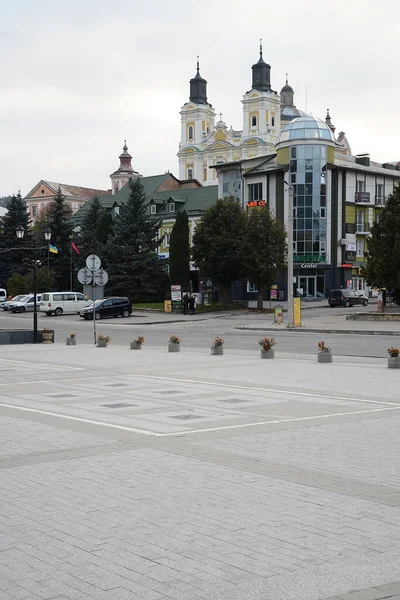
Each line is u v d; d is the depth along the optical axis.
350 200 73.06
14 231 82.50
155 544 5.57
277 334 38.81
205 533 5.83
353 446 9.38
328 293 71.00
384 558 5.28
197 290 78.56
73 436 10.14
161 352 26.89
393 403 13.45
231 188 77.12
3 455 8.89
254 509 6.50
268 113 119.25
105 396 14.59
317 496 6.94
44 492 7.12
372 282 48.44
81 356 25.31
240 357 24.44
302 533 5.83
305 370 19.78
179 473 7.88
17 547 5.52
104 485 7.37
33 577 4.93
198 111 127.75
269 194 72.25
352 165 73.69
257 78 119.56
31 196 129.12
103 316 56.34
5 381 17.52
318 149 69.88
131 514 6.35
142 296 69.25
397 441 9.73
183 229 66.81
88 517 6.27
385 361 22.72
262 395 14.65
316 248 70.06
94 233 77.25
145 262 68.12
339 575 4.96
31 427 10.90
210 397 14.36
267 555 5.33
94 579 4.88
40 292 73.62
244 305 64.62
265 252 58.84
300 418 11.70
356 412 12.34
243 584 4.80
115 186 133.50
